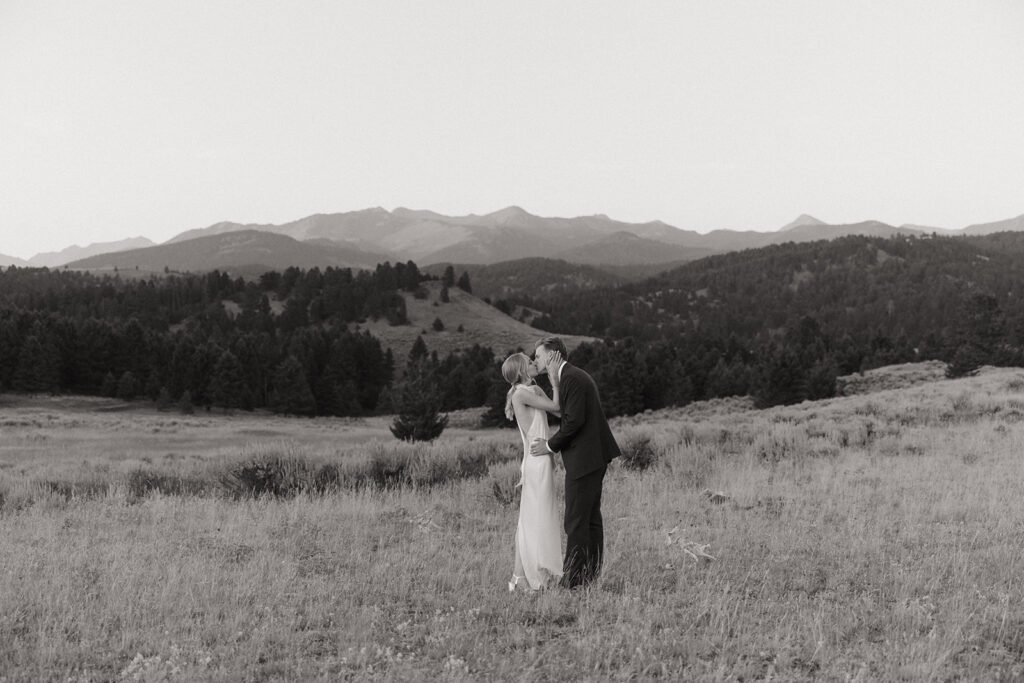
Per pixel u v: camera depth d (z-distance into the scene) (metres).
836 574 6.33
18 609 5.48
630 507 9.92
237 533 8.59
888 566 6.57
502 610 5.56
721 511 9.41
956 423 19.31
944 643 4.61
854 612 5.31
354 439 55.78
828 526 8.34
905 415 21.11
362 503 10.77
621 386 76.31
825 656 4.49
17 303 184.62
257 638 4.89
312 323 194.38
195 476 13.77
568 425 6.03
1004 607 5.22
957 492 9.71
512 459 14.15
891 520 8.48
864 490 10.47
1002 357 58.94
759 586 6.15
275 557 7.27
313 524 9.12
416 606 5.78
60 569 6.71
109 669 4.55
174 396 102.94
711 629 5.02
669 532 7.80
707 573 6.49
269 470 12.84
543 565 6.13
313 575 6.71
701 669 4.38
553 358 6.21
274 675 4.42
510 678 4.30
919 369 68.31
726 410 63.25
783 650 4.62
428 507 10.32
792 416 27.22
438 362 138.38
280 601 5.85
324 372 118.94
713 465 13.61
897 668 4.23
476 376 101.06
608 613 5.44
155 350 114.00
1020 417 19.50
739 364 89.19
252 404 107.69
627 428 18.48
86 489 12.92
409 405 35.31
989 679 4.12
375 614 5.41
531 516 6.21
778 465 13.70
